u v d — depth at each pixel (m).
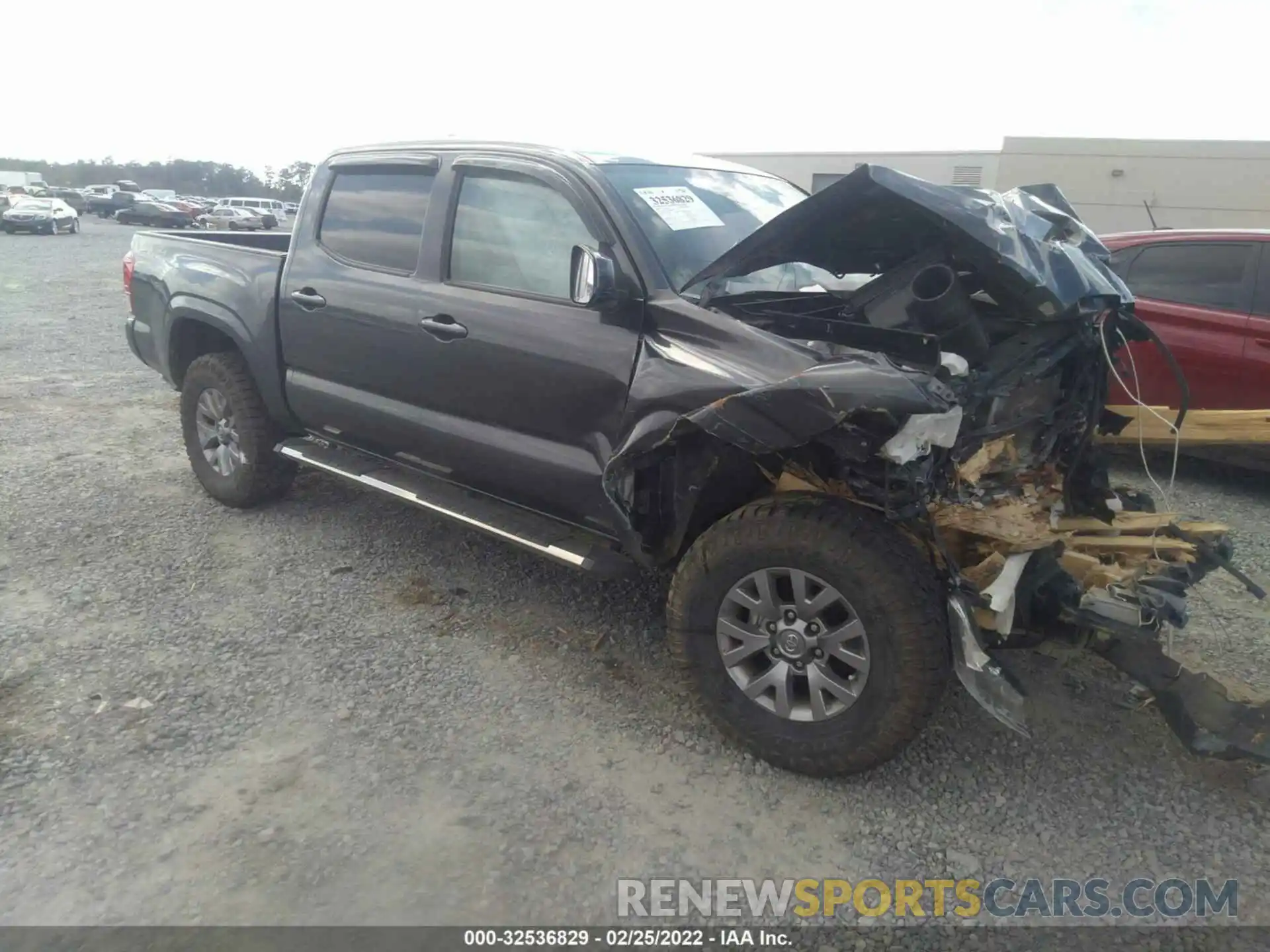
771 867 2.70
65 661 3.66
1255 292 5.85
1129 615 2.94
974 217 3.04
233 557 4.69
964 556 3.19
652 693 3.57
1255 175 19.22
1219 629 4.11
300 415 4.76
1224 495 5.99
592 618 4.14
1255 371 5.79
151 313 5.53
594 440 3.44
